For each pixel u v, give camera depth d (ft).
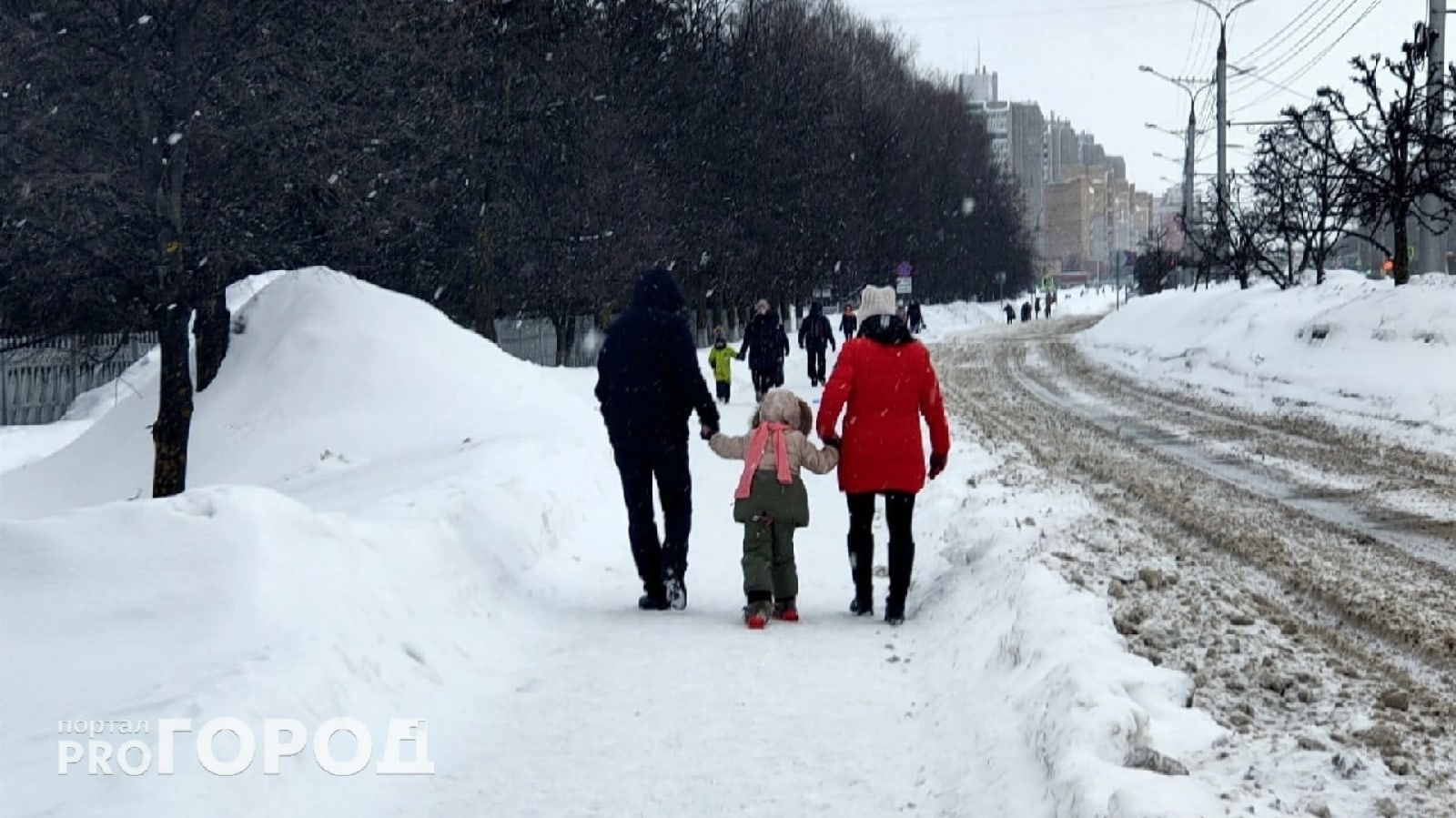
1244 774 16.84
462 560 29.91
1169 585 29.14
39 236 54.95
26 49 51.52
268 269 81.20
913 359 28.25
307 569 23.90
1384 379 73.92
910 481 28.02
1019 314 372.38
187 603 21.95
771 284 189.37
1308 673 22.44
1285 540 36.06
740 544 38.68
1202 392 91.30
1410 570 32.04
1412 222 176.14
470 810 17.71
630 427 29.78
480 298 110.42
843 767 18.97
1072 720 17.33
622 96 138.92
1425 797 16.47
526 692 23.50
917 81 322.34
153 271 54.44
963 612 27.09
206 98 56.54
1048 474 50.75
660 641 26.81
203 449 59.57
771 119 178.70
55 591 21.86
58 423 103.71
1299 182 132.26
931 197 297.53
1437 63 86.74
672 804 17.67
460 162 104.58
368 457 57.06
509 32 106.93
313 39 61.36
